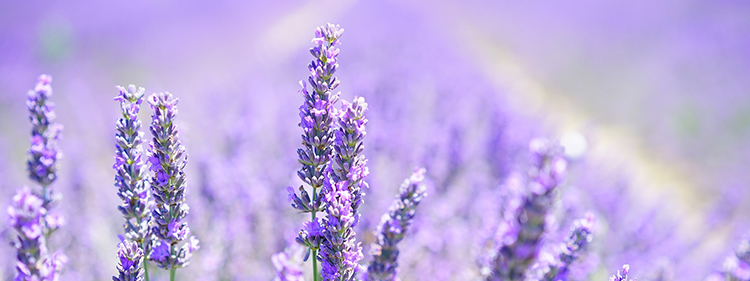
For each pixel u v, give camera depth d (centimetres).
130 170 176
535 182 110
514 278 121
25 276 142
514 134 659
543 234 124
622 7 2812
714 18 2236
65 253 431
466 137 638
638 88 1521
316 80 169
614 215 564
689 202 903
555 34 2561
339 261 169
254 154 612
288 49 1697
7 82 1151
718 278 188
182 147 177
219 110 796
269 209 448
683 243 611
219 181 456
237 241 429
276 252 413
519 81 1736
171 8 2641
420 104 941
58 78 1320
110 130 769
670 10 2567
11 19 2033
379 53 1337
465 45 2094
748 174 946
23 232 140
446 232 440
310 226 174
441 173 521
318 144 168
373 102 768
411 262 386
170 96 172
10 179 623
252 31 2362
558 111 1445
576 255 189
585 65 1889
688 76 1512
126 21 2319
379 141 558
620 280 179
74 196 511
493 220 335
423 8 2834
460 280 416
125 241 175
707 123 1155
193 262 421
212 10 2672
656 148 1123
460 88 995
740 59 1533
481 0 3538
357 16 2211
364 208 416
